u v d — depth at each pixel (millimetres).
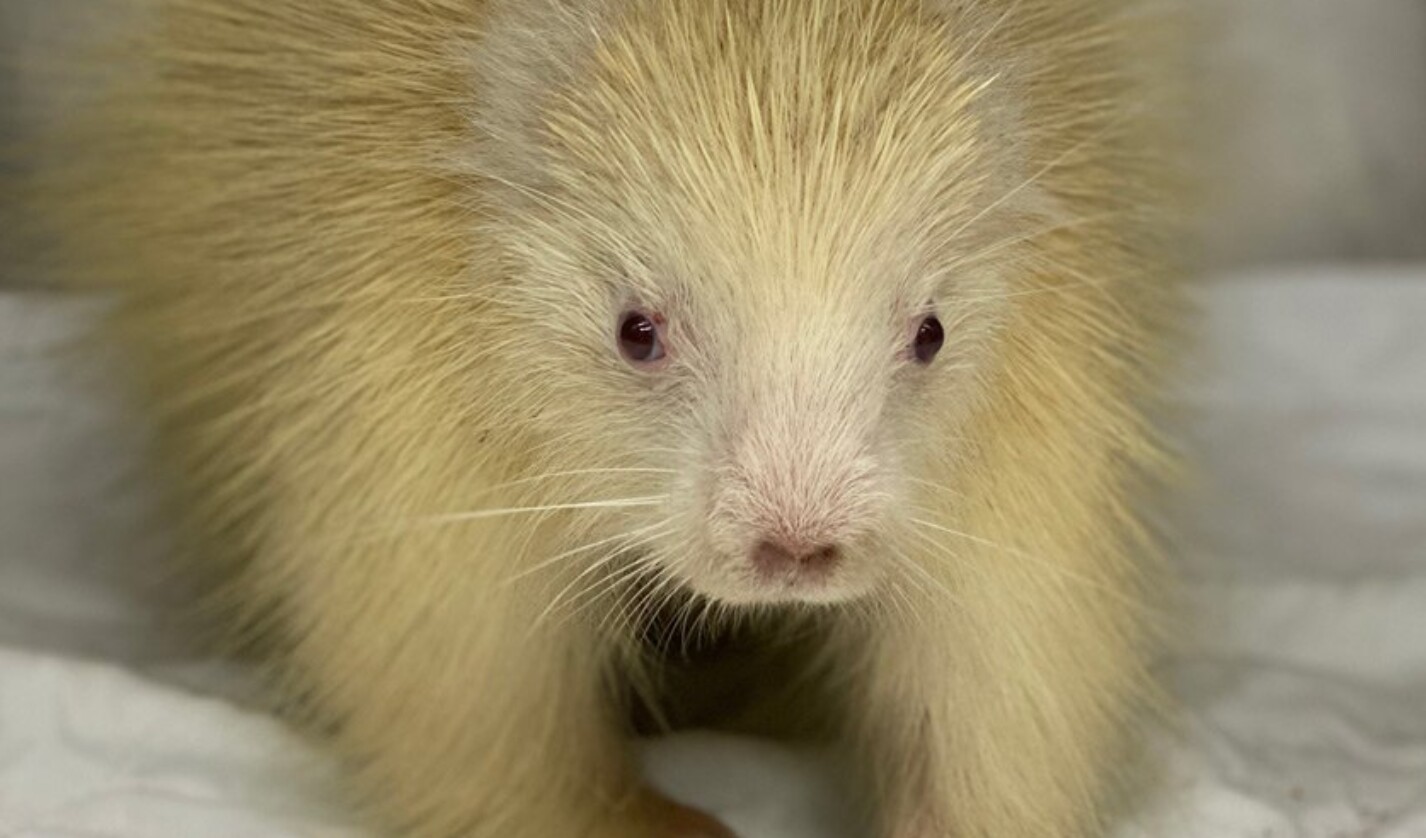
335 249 600
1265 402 820
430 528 598
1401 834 601
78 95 693
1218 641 685
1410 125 939
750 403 544
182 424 663
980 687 604
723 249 548
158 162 651
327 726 625
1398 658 682
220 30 637
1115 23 647
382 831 611
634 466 568
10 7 753
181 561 689
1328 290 860
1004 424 595
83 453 760
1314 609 694
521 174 574
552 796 614
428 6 597
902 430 562
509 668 605
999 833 608
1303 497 769
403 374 593
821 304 545
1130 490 630
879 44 558
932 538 581
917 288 560
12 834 592
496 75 580
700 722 666
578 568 599
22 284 754
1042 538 601
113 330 683
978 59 573
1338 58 934
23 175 737
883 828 615
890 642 611
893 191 552
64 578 707
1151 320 643
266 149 619
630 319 562
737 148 548
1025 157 587
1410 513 762
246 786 615
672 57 557
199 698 630
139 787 608
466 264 584
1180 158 699
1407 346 838
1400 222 943
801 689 657
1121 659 618
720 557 543
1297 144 940
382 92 597
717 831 609
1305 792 622
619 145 559
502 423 586
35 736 616
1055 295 597
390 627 604
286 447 615
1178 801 618
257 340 625
